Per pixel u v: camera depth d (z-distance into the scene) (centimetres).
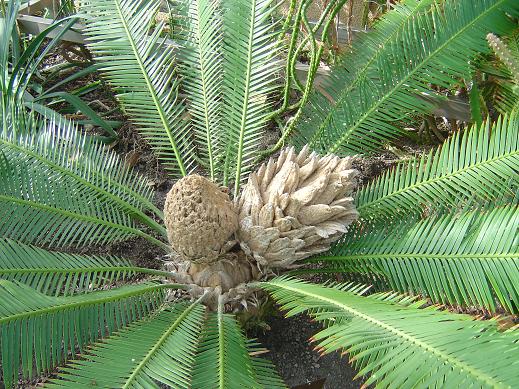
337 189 126
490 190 132
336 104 159
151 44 160
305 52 207
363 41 160
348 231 140
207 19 163
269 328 140
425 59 149
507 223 119
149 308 126
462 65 146
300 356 142
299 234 127
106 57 160
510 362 77
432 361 83
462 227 124
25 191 134
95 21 163
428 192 135
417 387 80
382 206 140
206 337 114
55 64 229
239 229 131
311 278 155
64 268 124
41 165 140
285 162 131
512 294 113
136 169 194
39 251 124
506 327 115
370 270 132
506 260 116
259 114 171
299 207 126
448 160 135
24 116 149
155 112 160
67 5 220
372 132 154
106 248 168
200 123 162
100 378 96
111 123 201
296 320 149
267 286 126
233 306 133
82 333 112
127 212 149
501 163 128
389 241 133
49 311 107
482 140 132
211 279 132
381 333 92
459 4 144
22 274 119
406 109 152
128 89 161
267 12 156
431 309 98
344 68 161
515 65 134
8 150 138
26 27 219
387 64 153
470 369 78
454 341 84
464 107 187
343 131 157
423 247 127
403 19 155
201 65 163
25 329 103
